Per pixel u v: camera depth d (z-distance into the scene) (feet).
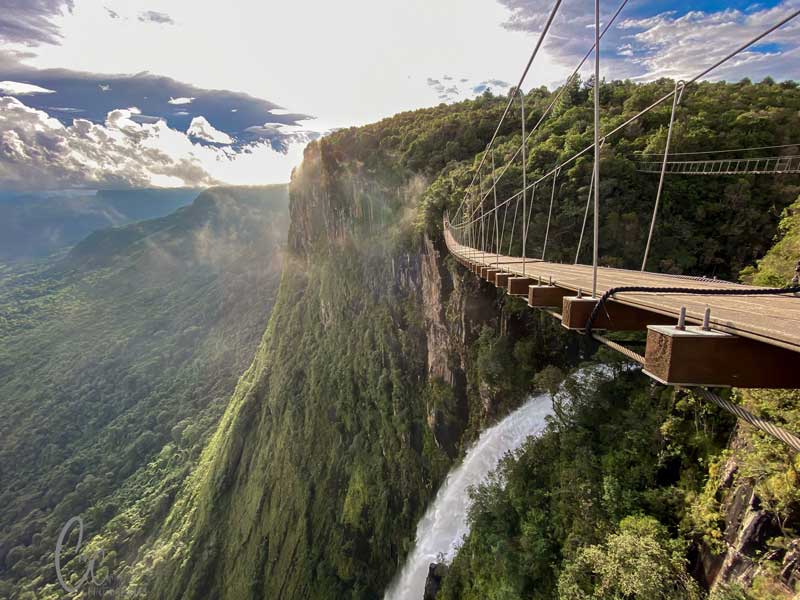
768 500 30.60
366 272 197.16
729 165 80.53
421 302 138.82
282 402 214.28
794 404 29.84
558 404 64.80
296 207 318.04
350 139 240.73
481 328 96.84
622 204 87.61
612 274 35.40
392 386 145.28
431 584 80.43
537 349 82.69
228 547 183.52
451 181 134.72
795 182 82.48
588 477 50.57
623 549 36.27
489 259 64.59
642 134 97.25
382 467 133.49
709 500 37.27
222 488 212.02
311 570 133.90
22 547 236.43
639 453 48.26
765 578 28.89
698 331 11.53
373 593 114.93
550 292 27.78
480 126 164.76
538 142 116.47
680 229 84.84
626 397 57.98
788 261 49.44
